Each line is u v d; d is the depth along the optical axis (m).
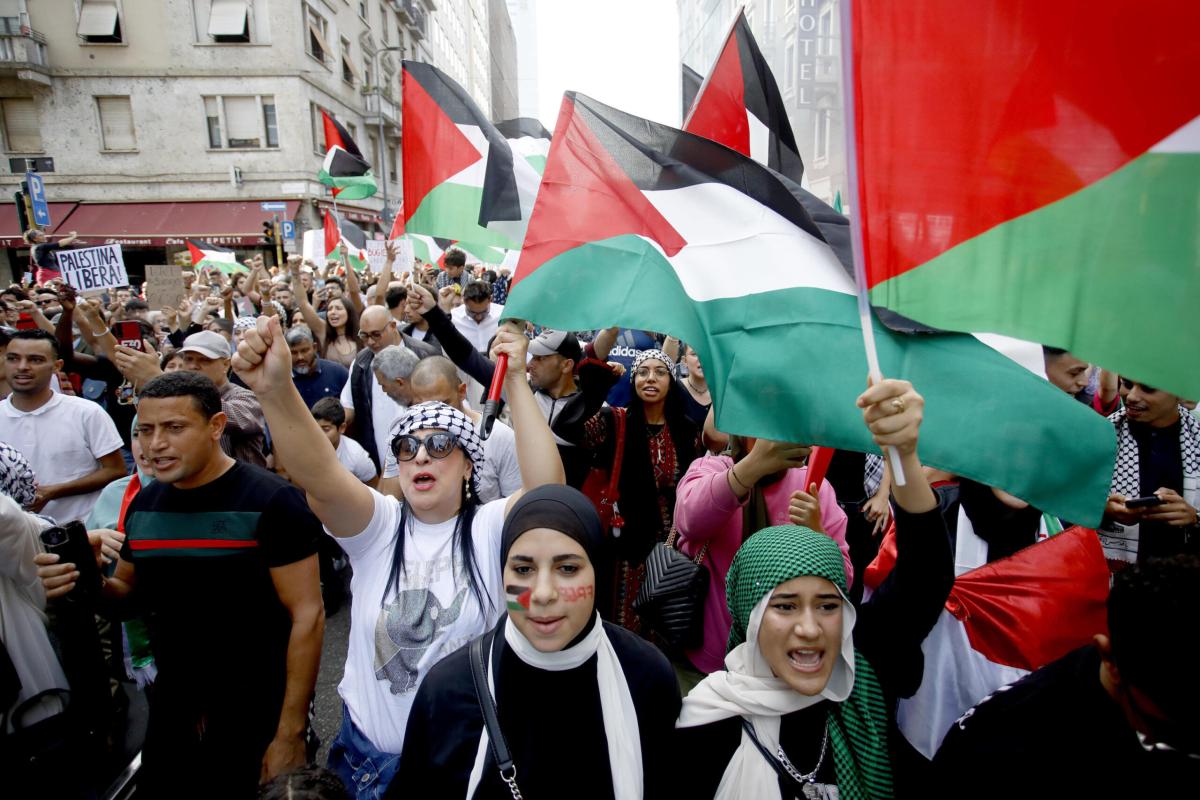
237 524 2.24
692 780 1.64
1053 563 2.09
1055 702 1.35
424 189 3.77
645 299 2.23
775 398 2.02
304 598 2.32
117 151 22.88
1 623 2.07
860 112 1.74
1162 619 1.14
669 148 2.38
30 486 2.62
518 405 2.21
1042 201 1.68
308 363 5.25
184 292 9.05
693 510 2.35
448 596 1.99
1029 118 1.67
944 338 1.91
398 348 4.01
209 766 2.24
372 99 30.17
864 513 2.75
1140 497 2.64
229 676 2.26
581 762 1.49
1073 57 1.61
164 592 2.27
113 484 3.06
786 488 2.44
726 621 2.40
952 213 1.75
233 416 3.85
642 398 3.23
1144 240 1.59
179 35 22.53
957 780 1.44
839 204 5.13
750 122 3.38
